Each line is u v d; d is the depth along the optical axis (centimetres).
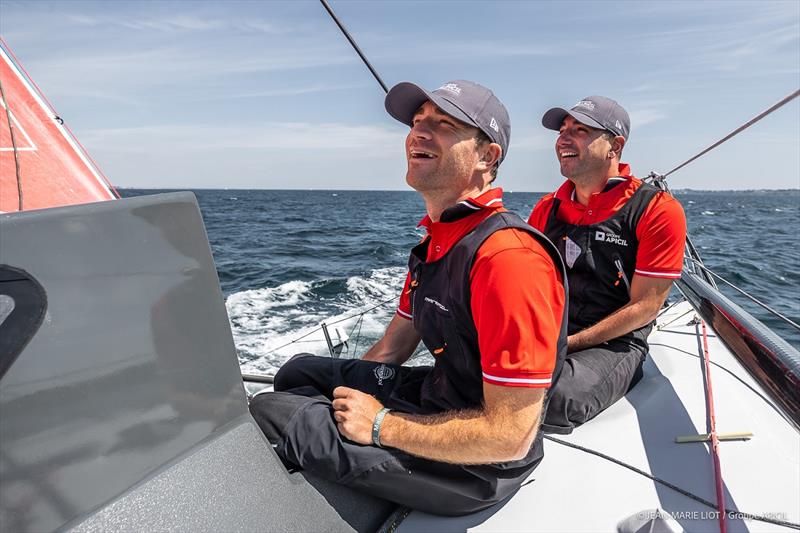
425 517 141
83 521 76
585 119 219
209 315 94
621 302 222
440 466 129
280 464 105
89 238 79
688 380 221
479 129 132
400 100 139
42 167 331
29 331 72
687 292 247
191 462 90
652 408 199
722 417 192
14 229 72
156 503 84
